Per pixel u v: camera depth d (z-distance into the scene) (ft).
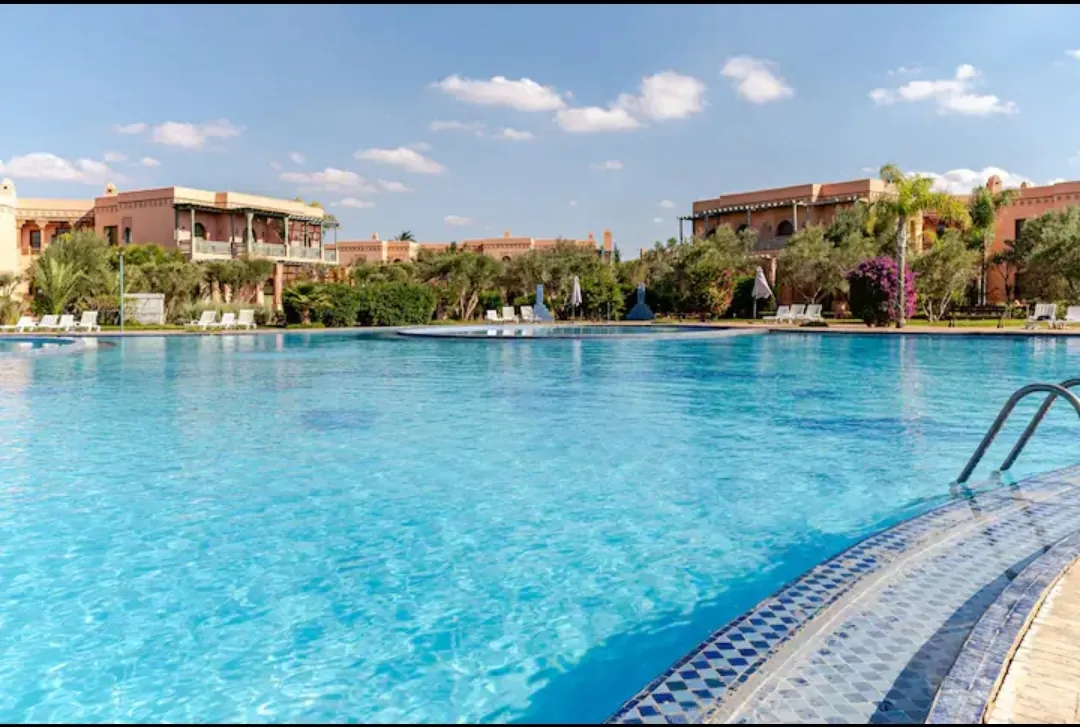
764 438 25.58
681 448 23.97
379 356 59.82
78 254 107.14
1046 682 7.86
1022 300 112.57
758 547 14.66
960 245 97.09
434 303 112.37
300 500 18.08
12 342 75.87
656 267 140.46
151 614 11.71
